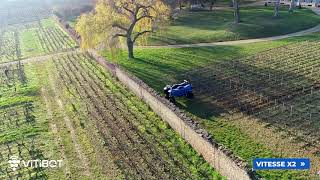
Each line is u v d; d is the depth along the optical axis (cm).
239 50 5612
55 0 12594
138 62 5391
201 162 2839
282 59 5006
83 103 4200
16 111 4197
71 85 4831
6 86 5134
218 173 2675
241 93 4000
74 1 11644
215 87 4231
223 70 4769
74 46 6981
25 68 5891
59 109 4134
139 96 4125
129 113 3797
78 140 3406
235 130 3256
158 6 5325
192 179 2670
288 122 3312
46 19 10750
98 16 5219
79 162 3062
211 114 3591
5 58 6744
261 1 9469
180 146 3080
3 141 3525
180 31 7062
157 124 3497
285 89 4016
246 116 3484
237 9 7062
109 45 5294
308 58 4959
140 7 5253
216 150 2650
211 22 7594
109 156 3088
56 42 7569
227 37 6391
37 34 8688
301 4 8925
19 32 9250
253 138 3109
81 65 5662
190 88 3959
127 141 3272
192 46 6053
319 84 4084
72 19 9850
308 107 3566
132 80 4250
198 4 9088
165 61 5359
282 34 6438
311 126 3216
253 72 4603
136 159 2997
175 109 3303
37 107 4266
